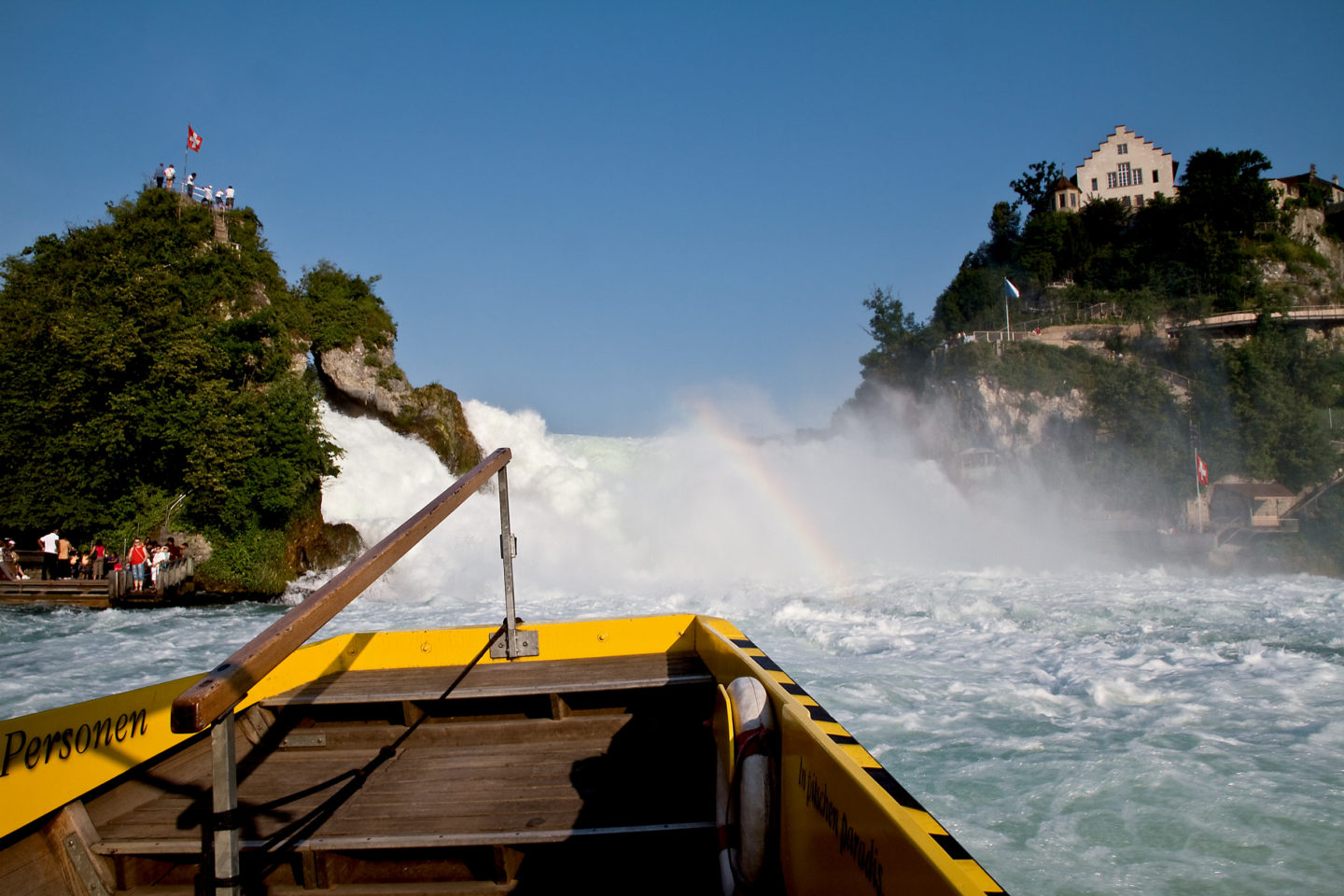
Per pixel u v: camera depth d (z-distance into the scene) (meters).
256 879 3.87
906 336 79.88
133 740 4.51
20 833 3.83
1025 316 82.06
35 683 14.08
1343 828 6.50
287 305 38.28
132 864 3.98
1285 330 68.06
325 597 2.71
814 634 16.11
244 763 5.20
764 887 3.49
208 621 23.19
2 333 34.16
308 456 31.98
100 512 31.16
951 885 1.83
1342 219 100.69
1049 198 98.94
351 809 4.42
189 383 31.56
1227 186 86.31
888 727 9.34
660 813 4.23
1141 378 63.75
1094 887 5.71
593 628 6.42
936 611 18.97
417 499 35.03
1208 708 9.95
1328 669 11.99
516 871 3.97
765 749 3.55
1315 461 59.41
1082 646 14.36
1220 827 6.55
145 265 37.28
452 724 5.47
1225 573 39.59
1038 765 7.99
